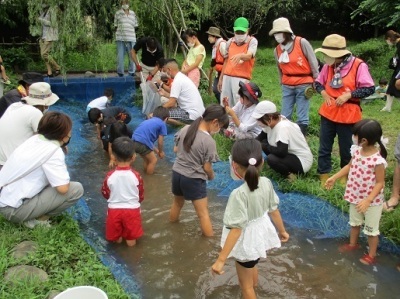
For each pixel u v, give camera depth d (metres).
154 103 8.31
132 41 10.18
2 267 3.37
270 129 5.32
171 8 10.12
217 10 14.35
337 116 4.93
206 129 4.25
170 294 3.52
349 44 17.11
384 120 7.86
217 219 4.75
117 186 4.01
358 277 3.75
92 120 6.86
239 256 3.07
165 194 5.38
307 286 3.64
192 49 8.65
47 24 9.49
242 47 7.16
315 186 5.19
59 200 4.06
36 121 4.48
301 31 19.25
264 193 3.11
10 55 10.70
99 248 4.06
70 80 9.84
